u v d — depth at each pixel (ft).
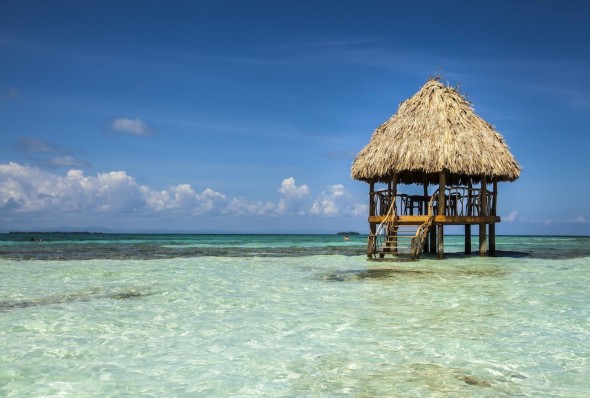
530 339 22.75
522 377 17.76
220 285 40.83
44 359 20.15
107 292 37.22
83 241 169.78
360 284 40.88
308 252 90.99
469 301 32.45
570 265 57.06
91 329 25.13
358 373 18.28
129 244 138.31
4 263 62.49
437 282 41.68
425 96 65.26
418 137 61.21
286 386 17.03
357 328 25.07
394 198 63.52
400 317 27.55
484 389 16.60
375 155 63.72
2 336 23.76
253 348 21.57
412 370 18.56
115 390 16.81
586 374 18.07
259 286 40.11
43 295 35.86
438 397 15.90
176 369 18.89
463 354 20.51
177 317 27.94
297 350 21.21
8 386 17.17
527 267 54.29
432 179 80.94
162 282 42.83
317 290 37.73
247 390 16.72
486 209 65.72
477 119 65.62
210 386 17.11
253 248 111.04
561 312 28.68
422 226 62.08
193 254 84.07
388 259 65.21
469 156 59.93
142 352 21.11
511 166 64.39
